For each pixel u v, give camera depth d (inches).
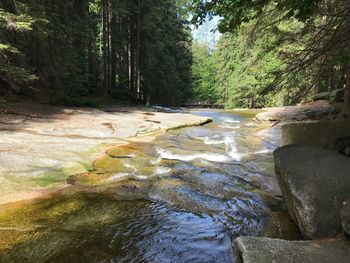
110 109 757.9
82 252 163.8
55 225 189.2
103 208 216.2
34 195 226.7
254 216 211.8
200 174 292.5
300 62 253.0
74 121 515.5
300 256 124.0
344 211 145.3
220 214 213.9
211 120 692.7
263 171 303.6
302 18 193.2
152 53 1302.9
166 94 1601.9
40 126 449.4
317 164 188.9
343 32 220.1
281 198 239.6
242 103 1581.0
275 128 516.1
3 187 229.0
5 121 455.2
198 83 2529.5
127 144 397.7
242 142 430.6
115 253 165.0
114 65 1140.5
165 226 195.8
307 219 160.2
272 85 271.1
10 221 189.8
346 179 167.8
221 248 174.4
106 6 962.1
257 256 123.3
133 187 254.4
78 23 845.2
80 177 269.6
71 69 793.6
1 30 522.3
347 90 378.6
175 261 161.3
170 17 1493.6
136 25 1184.2
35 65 722.8
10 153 298.7
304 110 617.3
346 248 131.3
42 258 156.6
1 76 582.2
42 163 285.0
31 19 508.4
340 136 266.8
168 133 503.2
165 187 256.8
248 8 180.7
